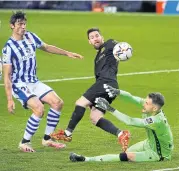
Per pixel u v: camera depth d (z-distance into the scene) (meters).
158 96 24.94
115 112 24.84
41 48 28.72
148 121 24.67
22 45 27.67
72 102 38.69
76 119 27.02
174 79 46.34
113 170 24.02
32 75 27.97
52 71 49.53
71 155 25.22
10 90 27.22
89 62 54.31
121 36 72.81
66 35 72.56
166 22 86.81
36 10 101.94
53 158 25.94
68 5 103.88
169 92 41.53
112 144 28.56
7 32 71.31
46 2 104.00
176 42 67.44
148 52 60.28
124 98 26.22
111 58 27.39
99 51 27.69
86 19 89.44
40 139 29.45
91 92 27.05
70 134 27.08
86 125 32.12
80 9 103.56
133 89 42.56
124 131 25.56
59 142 28.72
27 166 24.70
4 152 26.94
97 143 28.75
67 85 43.97
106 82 27.09
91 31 27.81
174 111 36.09
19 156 26.28
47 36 71.75
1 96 39.59
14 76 27.69
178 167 24.41
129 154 25.06
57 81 45.38
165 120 25.05
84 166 24.61
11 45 27.53
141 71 49.53
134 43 66.94
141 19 90.50
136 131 31.22
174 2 100.88
